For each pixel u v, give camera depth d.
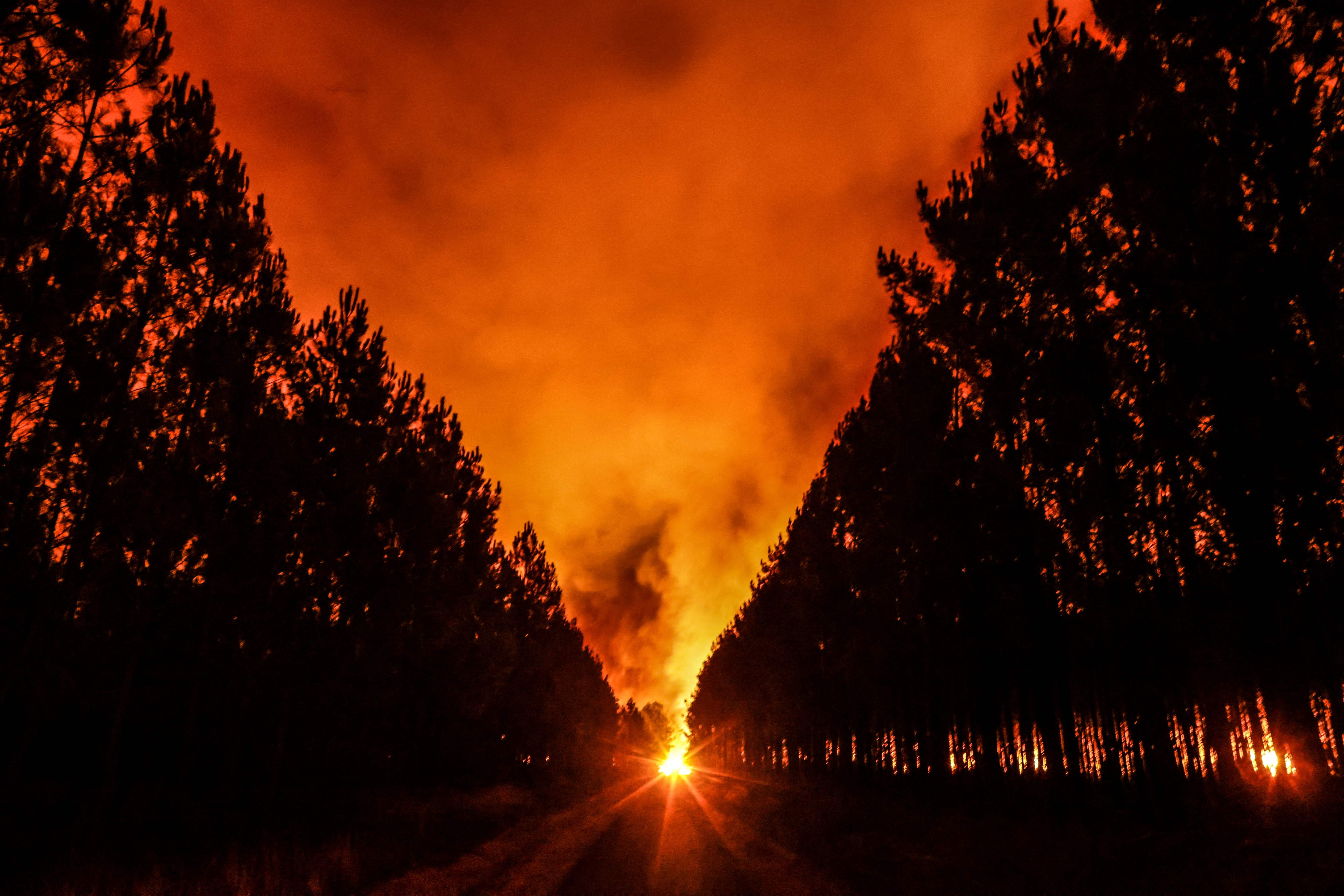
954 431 16.36
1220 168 9.68
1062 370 12.56
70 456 11.24
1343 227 8.61
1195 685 10.91
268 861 10.36
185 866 10.28
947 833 13.66
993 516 14.68
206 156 13.80
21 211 10.13
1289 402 9.06
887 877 11.48
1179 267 9.98
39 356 10.55
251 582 14.64
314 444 16.28
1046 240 13.02
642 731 124.38
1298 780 9.01
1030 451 13.79
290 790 16.61
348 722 17.52
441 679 21.11
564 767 46.84
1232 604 10.07
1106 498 12.10
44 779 12.31
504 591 31.70
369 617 16.53
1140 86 10.81
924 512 16.08
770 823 20.77
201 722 16.41
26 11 10.85
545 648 39.72
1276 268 9.05
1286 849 8.02
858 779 27.89
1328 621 9.05
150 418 12.43
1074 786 13.34
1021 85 13.67
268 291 16.64
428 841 15.53
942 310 15.90
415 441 20.30
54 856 9.37
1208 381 9.82
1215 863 8.31
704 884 11.88
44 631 11.22
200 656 15.20
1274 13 9.60
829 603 25.59
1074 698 13.72
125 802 12.68
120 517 11.91
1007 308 14.70
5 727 13.05
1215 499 10.06
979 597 15.56
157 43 12.07
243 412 15.59
